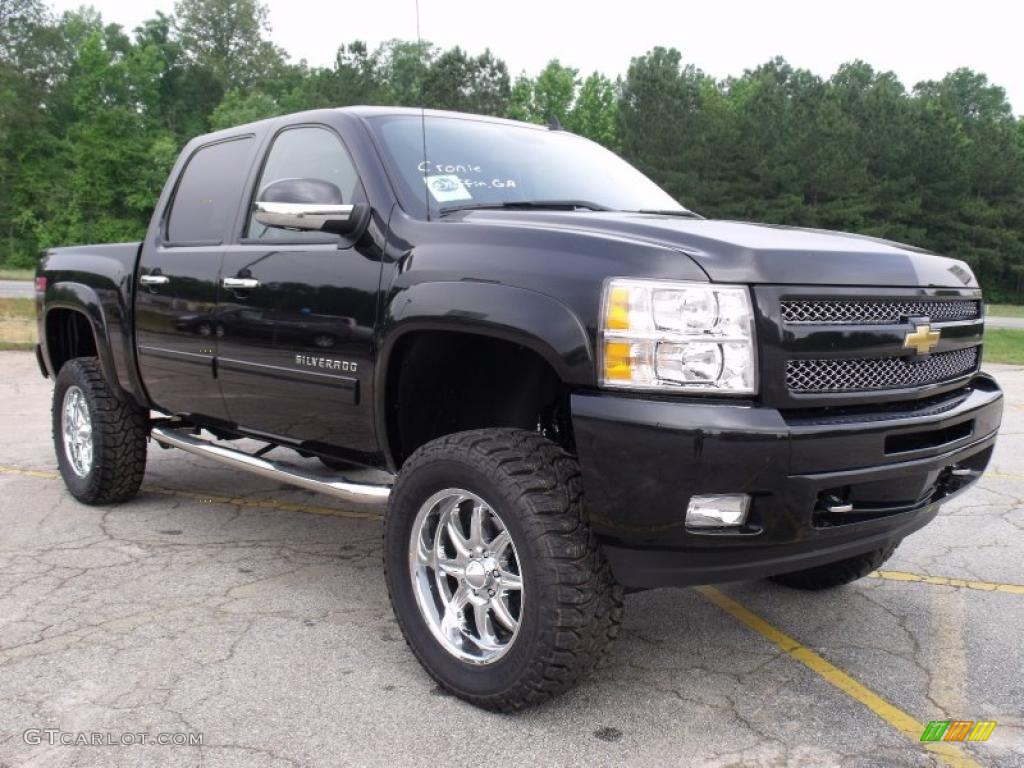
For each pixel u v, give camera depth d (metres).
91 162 59.38
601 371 2.58
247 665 3.15
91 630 3.43
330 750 2.61
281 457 6.44
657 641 3.44
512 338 2.75
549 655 2.65
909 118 55.66
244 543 4.56
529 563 2.67
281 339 3.67
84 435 5.18
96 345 4.88
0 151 64.56
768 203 52.09
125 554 4.35
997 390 3.42
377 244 3.31
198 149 4.67
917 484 2.88
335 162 3.72
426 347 3.23
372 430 3.37
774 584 4.10
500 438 2.84
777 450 2.48
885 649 3.38
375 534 4.75
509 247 2.89
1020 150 62.59
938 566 4.34
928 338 2.89
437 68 52.88
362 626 3.52
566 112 74.19
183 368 4.32
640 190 4.12
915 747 2.67
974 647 3.40
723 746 2.66
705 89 74.88
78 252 5.20
